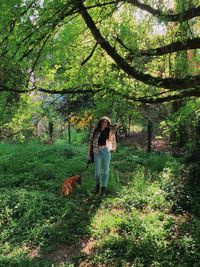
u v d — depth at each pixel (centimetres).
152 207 471
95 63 408
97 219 434
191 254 351
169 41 392
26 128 366
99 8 354
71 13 283
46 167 645
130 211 462
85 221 436
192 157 561
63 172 622
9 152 852
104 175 514
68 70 400
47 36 286
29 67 300
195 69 434
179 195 485
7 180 588
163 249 360
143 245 366
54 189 546
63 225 421
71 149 865
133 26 380
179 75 431
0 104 323
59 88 391
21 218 441
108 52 334
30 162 714
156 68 419
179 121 461
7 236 410
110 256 359
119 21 382
